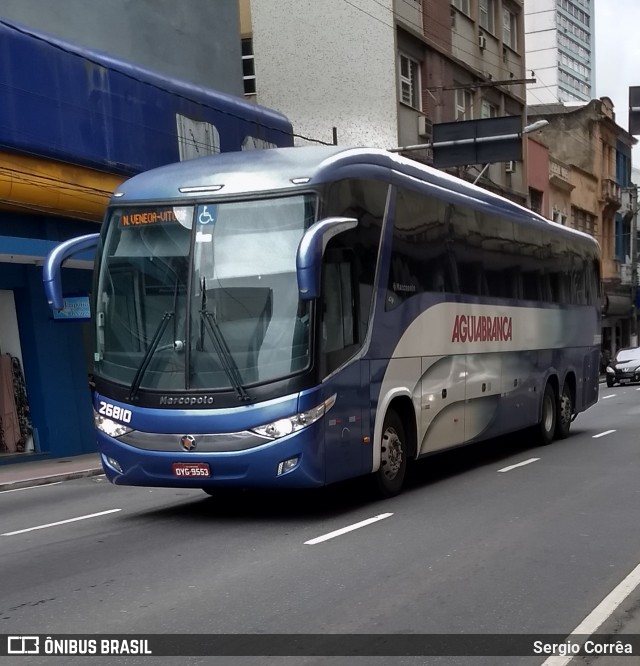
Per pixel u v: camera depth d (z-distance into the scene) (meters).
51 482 15.27
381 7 29.80
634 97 15.84
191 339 9.01
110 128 18.59
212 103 21.80
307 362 8.82
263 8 31.33
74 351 19.14
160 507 10.97
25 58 16.64
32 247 16.59
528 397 15.35
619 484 11.48
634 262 53.25
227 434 8.81
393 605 6.21
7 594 6.81
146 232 9.46
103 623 5.92
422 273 11.37
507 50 39.47
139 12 21.59
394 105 29.70
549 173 45.91
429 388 11.49
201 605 6.27
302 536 8.61
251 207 9.16
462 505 10.20
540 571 7.15
